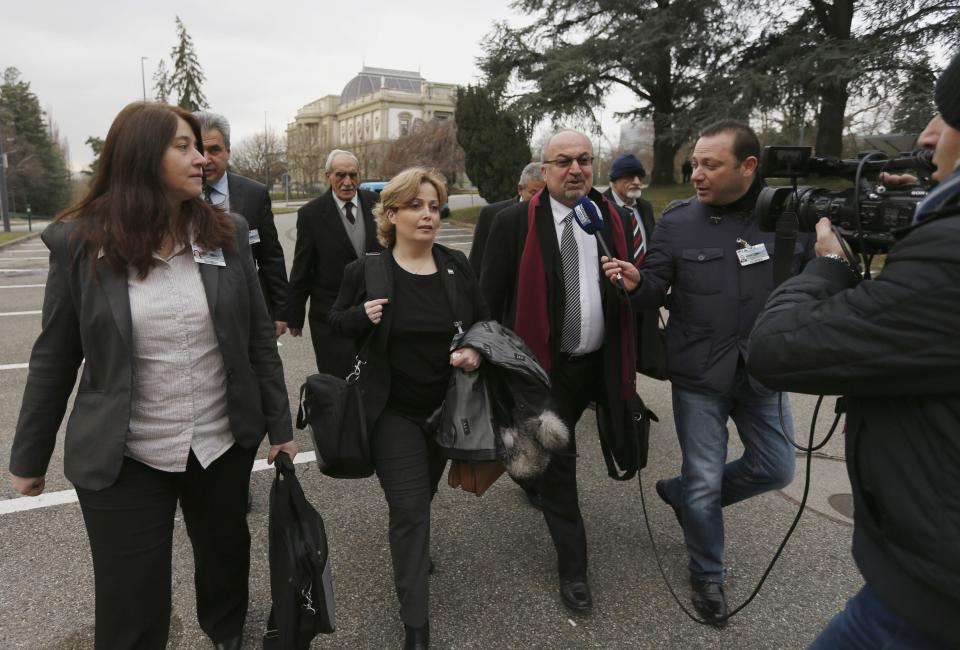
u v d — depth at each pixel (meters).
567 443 2.31
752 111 19.33
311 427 2.28
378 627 2.46
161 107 1.74
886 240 1.38
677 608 2.60
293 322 4.00
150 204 1.68
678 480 2.97
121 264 1.70
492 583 2.76
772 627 2.49
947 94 1.12
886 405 1.18
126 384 1.72
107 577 1.79
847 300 1.18
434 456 2.53
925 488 1.10
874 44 17.27
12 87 61.41
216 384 1.92
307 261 3.94
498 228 2.88
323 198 3.95
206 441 1.90
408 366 2.35
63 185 64.19
